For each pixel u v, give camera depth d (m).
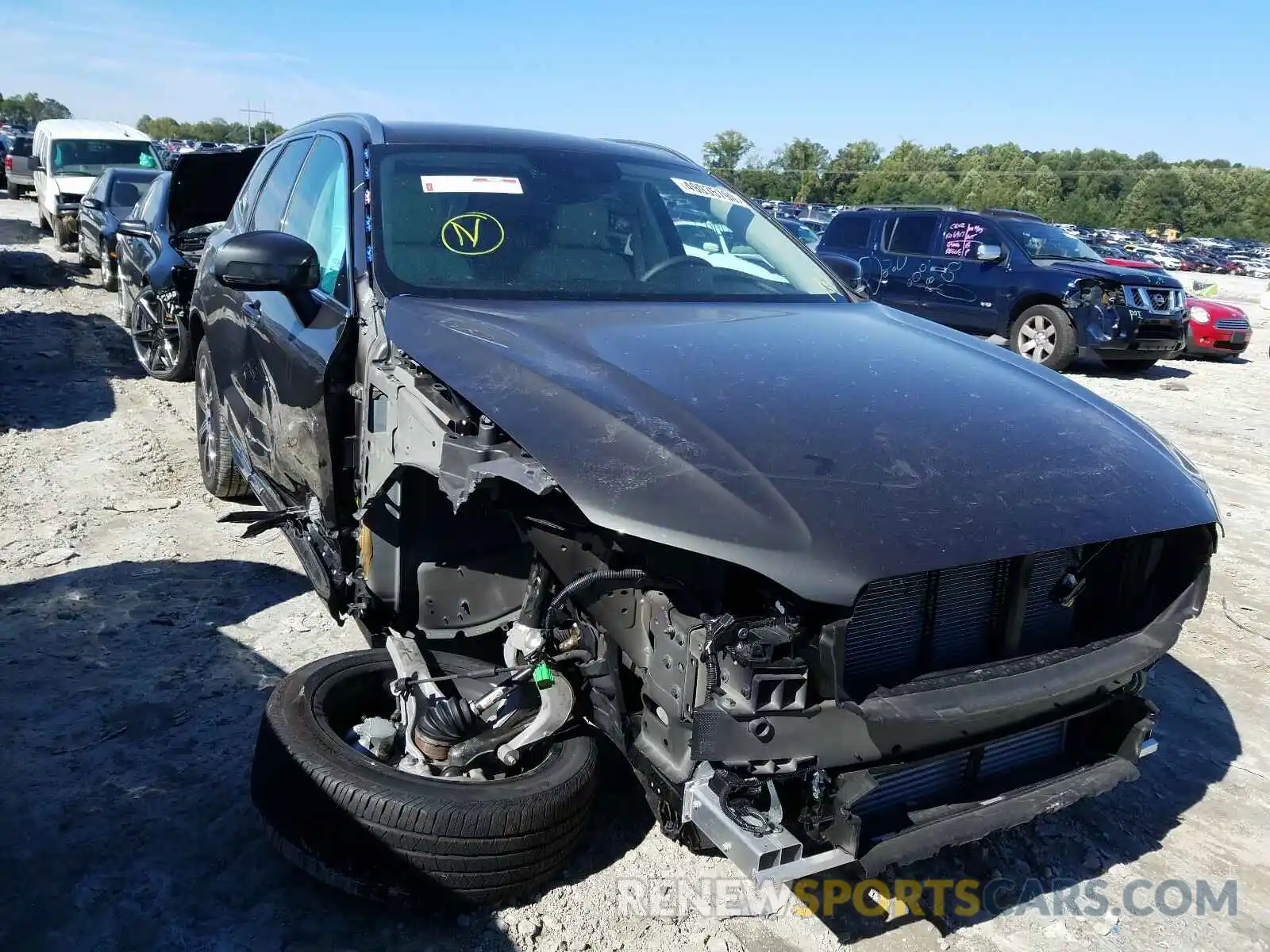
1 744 3.24
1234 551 5.99
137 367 8.98
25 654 3.82
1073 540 2.33
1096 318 11.98
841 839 2.25
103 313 11.65
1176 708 4.09
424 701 2.85
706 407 2.48
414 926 2.61
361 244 3.39
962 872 3.01
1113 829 3.27
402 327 2.97
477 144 3.92
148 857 2.79
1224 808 3.42
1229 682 4.34
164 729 3.39
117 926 2.54
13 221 21.67
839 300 3.94
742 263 3.93
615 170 4.07
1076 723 2.80
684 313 3.32
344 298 3.38
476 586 2.98
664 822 2.37
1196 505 2.63
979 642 2.52
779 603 2.14
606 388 2.54
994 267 12.74
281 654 3.93
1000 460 2.50
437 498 2.91
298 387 3.48
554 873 2.70
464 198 3.61
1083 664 2.56
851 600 2.09
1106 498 2.49
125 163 17.92
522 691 2.80
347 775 2.52
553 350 2.78
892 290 13.74
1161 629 2.70
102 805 2.98
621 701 2.43
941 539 2.20
